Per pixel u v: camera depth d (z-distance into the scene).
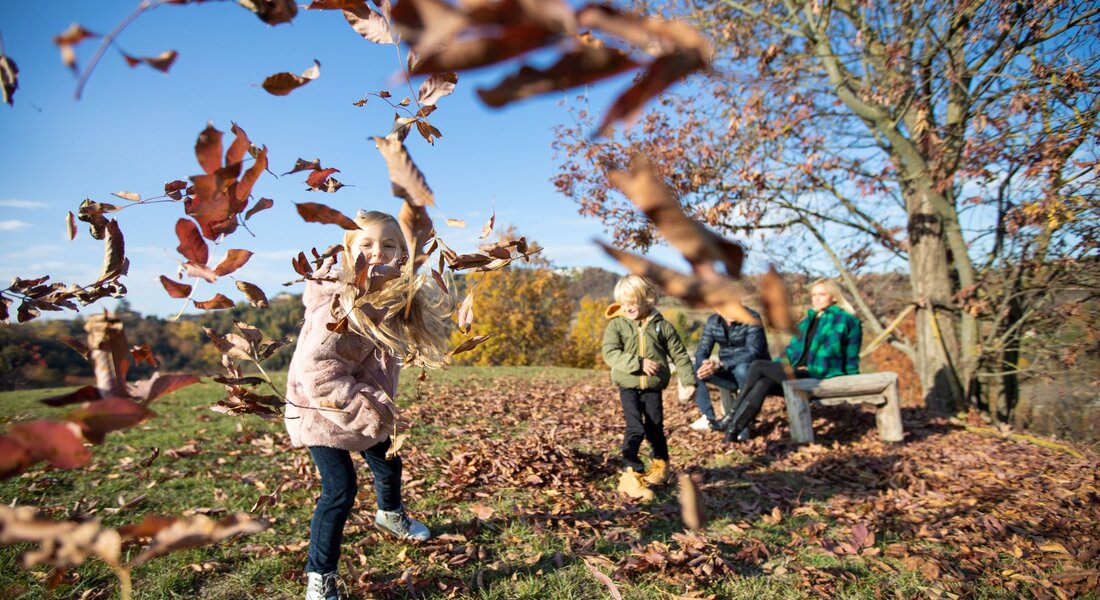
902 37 6.60
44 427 0.60
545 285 32.84
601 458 4.84
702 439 5.54
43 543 0.60
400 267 1.31
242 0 0.70
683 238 0.31
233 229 0.91
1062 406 6.09
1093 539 3.26
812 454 4.92
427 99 1.00
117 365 0.73
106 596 2.54
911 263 7.31
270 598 2.58
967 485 4.16
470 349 1.51
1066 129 5.27
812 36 7.36
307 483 4.05
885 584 2.78
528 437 5.57
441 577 2.74
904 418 6.21
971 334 6.87
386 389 2.45
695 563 2.88
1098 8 5.12
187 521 0.64
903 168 7.22
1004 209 6.32
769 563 2.97
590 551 3.03
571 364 33.06
